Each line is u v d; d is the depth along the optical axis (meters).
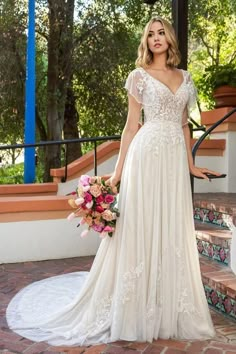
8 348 2.44
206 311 2.63
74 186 6.10
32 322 2.78
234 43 9.79
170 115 2.52
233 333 2.64
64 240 4.46
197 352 2.38
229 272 3.11
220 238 3.33
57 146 9.14
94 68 8.77
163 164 2.49
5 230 4.21
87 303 2.70
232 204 3.84
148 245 2.49
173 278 2.51
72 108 9.59
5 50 8.23
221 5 9.04
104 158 6.20
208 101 7.79
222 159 5.32
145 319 2.49
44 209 4.33
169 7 8.60
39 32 8.68
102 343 2.49
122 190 2.57
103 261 2.64
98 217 2.52
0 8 8.17
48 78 8.70
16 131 8.94
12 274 3.88
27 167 6.34
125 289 2.47
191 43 10.52
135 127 2.58
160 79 2.51
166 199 2.49
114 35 8.80
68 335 2.56
